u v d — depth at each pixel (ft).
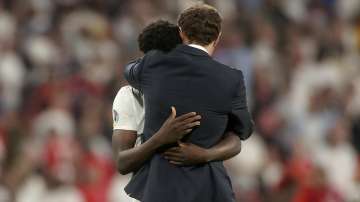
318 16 166.81
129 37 148.56
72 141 115.14
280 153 125.39
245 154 120.88
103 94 133.49
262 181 115.24
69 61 140.97
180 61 52.13
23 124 124.26
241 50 145.59
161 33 53.11
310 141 130.52
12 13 150.51
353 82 146.61
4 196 102.89
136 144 54.03
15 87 136.77
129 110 54.08
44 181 105.60
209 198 51.80
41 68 139.23
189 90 51.88
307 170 114.32
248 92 138.31
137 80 53.16
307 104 139.95
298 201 109.19
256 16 159.33
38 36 147.64
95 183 107.24
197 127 51.85
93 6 156.25
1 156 108.78
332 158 125.59
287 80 146.10
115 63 140.36
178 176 51.44
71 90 131.75
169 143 51.47
